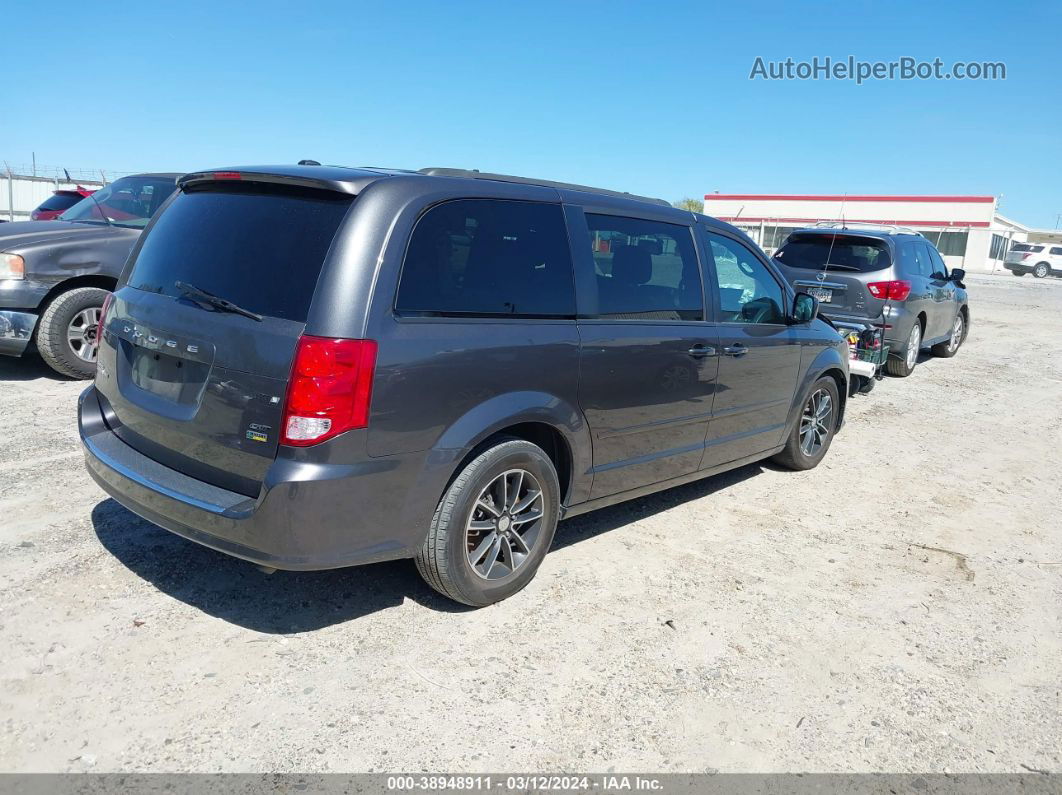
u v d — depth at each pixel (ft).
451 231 10.93
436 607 11.98
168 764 8.49
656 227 14.35
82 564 12.46
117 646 10.45
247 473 9.98
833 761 9.21
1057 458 22.24
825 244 30.81
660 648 11.30
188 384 10.66
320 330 9.57
